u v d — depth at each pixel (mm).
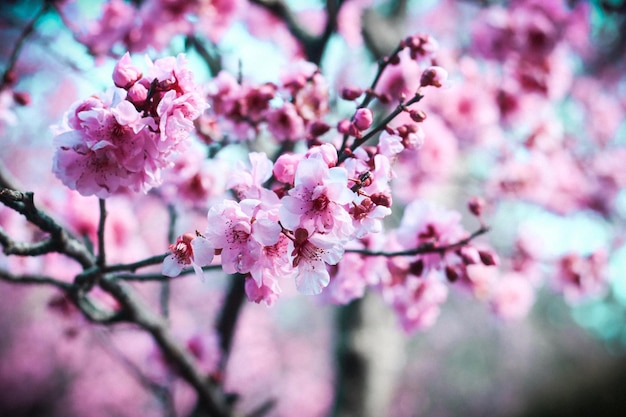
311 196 1320
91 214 2695
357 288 2293
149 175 1520
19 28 3258
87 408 12656
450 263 2055
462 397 17812
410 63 2379
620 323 18594
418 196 4398
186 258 1453
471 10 7145
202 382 3012
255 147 2900
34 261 2883
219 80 2391
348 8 3717
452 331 18594
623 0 4043
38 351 13047
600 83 7277
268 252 1410
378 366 4117
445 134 4043
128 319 2490
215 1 3162
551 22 4195
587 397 13586
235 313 3516
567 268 4246
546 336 19969
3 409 12914
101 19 3016
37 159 9969
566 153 5648
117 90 1426
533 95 4355
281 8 3592
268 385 12250
